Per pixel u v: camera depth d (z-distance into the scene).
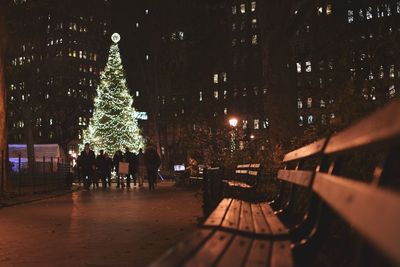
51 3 37.16
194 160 35.06
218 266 3.19
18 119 65.31
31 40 54.53
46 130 78.12
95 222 12.71
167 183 48.03
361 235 2.64
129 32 74.31
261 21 20.94
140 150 43.62
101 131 62.62
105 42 77.56
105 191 31.27
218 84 92.88
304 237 5.00
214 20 70.06
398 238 1.79
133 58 75.19
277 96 20.27
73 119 75.38
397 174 4.69
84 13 58.19
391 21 33.19
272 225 5.47
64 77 69.12
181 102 72.00
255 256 3.73
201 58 72.25
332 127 8.88
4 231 11.21
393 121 2.29
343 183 3.23
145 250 8.38
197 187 31.86
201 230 4.69
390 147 2.93
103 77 63.62
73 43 122.31
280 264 3.44
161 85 73.88
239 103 81.44
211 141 40.19
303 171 5.83
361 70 25.53
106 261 7.45
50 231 11.12
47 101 65.75
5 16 23.97
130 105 63.88
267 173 13.43
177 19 72.25
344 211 2.98
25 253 8.30
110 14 74.50
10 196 22.78
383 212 2.04
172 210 15.84
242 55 116.31
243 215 6.45
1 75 23.67
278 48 20.48
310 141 10.05
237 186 12.08
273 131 19.98
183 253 3.22
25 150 59.91
